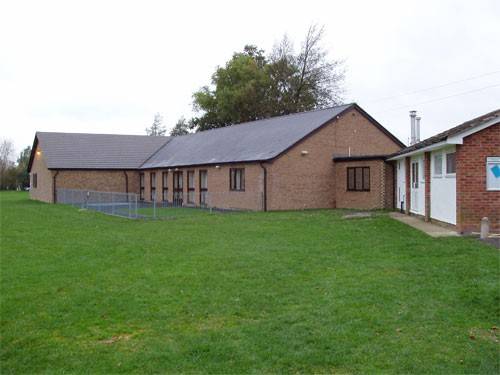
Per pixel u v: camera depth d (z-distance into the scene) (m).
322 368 5.83
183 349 6.39
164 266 11.26
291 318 7.45
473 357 6.07
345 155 29.77
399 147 31.56
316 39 54.00
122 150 43.38
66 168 39.38
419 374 5.66
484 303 7.98
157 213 26.81
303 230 17.33
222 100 52.69
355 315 7.54
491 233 15.04
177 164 35.88
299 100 51.97
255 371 5.76
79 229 18.89
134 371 5.82
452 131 15.15
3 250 13.72
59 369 5.93
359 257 11.91
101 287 9.41
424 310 7.73
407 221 19.39
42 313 7.91
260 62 56.16
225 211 28.25
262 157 27.89
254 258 12.01
